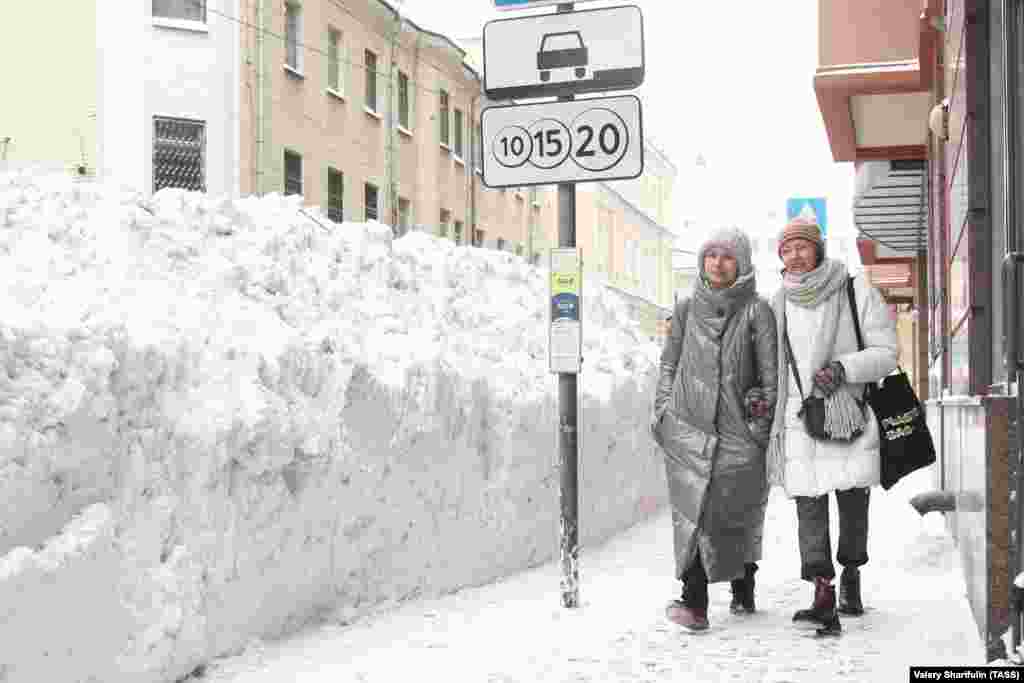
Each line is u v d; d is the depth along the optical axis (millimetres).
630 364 11672
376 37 35844
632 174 6914
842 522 6312
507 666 5203
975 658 5191
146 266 5914
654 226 68625
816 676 4977
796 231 6188
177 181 28484
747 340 6172
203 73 28516
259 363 5512
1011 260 4957
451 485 7188
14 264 5379
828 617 5859
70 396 4312
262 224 7355
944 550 8297
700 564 6062
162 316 5371
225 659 5168
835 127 14031
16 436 4059
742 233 6254
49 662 4098
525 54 7055
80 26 28062
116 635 4469
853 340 6148
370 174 35500
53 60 28109
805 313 6152
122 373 4715
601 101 6961
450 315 8695
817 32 12195
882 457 6078
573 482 6828
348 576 6160
